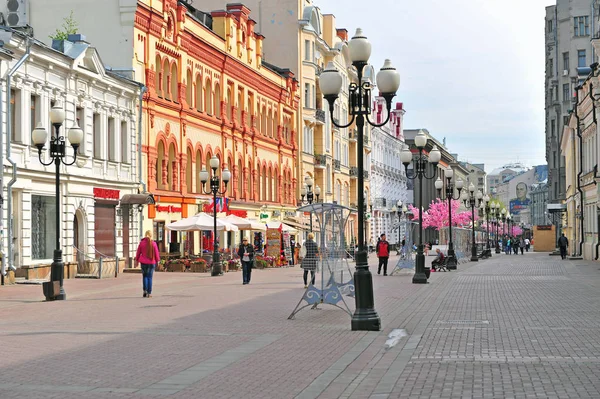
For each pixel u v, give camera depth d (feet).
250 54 207.31
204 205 172.55
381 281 115.24
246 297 83.97
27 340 49.47
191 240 167.22
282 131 236.02
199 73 173.68
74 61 118.83
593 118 186.39
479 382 35.55
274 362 41.27
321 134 271.08
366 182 332.80
